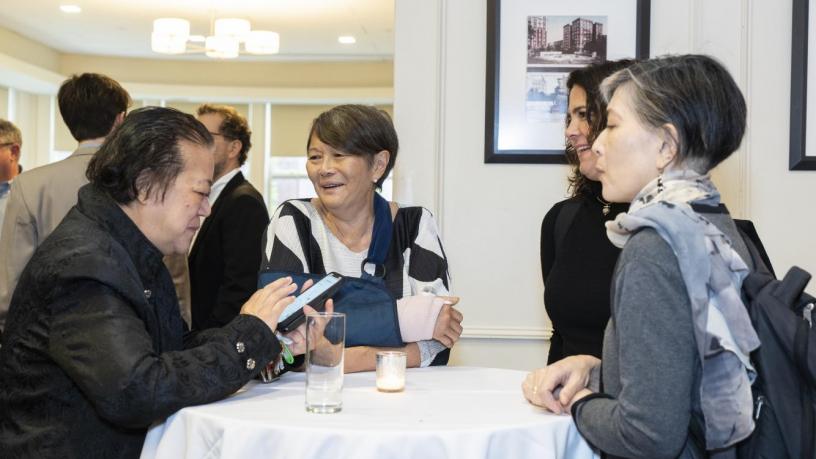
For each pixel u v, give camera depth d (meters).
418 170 3.06
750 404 1.26
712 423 1.25
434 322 1.93
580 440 1.45
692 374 1.25
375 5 8.16
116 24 9.19
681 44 2.97
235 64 11.00
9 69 9.45
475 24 3.05
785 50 2.95
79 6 8.45
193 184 1.57
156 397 1.40
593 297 1.89
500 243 3.04
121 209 1.55
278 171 11.50
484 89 3.04
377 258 2.06
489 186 3.05
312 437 1.31
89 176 1.57
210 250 3.04
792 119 2.92
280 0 8.01
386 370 1.67
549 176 3.03
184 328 1.85
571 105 2.04
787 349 1.27
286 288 1.62
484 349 3.07
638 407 1.24
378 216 2.10
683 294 1.24
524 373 1.91
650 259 1.25
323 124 2.03
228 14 8.58
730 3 2.96
